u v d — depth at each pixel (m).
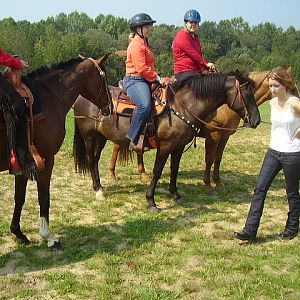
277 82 5.09
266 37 110.75
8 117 4.38
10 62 4.44
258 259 5.05
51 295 4.23
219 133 7.36
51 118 4.97
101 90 5.70
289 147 5.21
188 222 6.24
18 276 4.56
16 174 4.63
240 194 7.74
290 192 5.52
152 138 6.48
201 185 8.20
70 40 62.28
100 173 8.88
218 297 4.23
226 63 70.12
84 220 6.25
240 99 6.36
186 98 6.41
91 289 4.35
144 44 6.20
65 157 10.29
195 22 6.92
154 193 7.40
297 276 4.61
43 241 5.41
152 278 4.58
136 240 5.53
